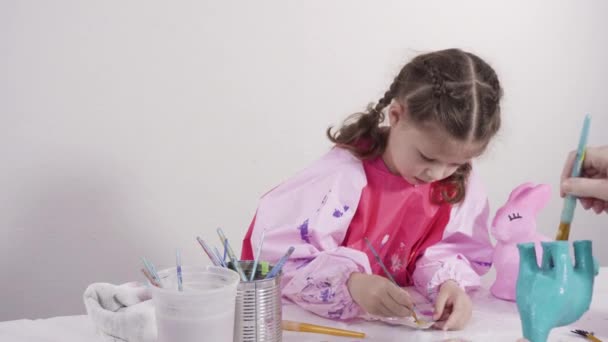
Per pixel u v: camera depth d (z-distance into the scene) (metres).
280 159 1.65
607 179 0.79
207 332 0.66
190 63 1.54
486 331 0.85
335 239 1.06
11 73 1.42
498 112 0.96
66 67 1.46
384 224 1.10
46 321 0.86
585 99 1.92
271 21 1.59
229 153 1.61
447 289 0.95
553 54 1.86
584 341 0.80
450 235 1.12
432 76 0.94
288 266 0.97
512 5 1.80
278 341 0.75
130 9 1.48
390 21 1.69
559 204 1.94
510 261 0.98
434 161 0.96
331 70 1.66
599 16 1.89
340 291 0.89
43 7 1.42
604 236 1.98
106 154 1.51
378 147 1.10
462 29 1.76
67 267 1.51
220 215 1.62
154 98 1.53
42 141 1.46
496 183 1.86
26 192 1.46
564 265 0.76
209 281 0.73
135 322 0.73
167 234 1.59
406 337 0.83
